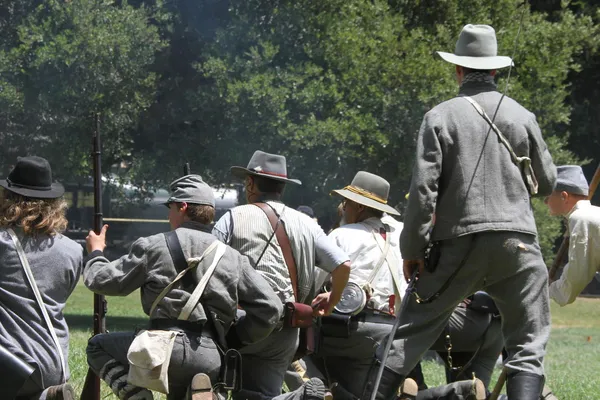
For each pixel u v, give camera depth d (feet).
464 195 41.09
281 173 46.11
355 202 52.75
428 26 163.43
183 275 39.81
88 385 46.16
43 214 40.65
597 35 227.81
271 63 168.96
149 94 187.83
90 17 172.45
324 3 162.20
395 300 50.57
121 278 40.01
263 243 44.14
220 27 193.67
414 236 40.63
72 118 171.73
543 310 41.16
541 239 165.17
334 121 150.92
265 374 43.80
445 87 149.89
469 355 53.57
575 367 105.50
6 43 175.63
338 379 51.29
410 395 42.42
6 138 169.89
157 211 235.40
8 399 37.88
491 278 41.42
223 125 177.88
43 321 40.01
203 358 39.32
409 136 152.56
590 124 256.52
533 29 161.38
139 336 38.65
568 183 55.88
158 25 211.20
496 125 41.86
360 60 153.28
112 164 195.83
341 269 45.14
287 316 43.16
